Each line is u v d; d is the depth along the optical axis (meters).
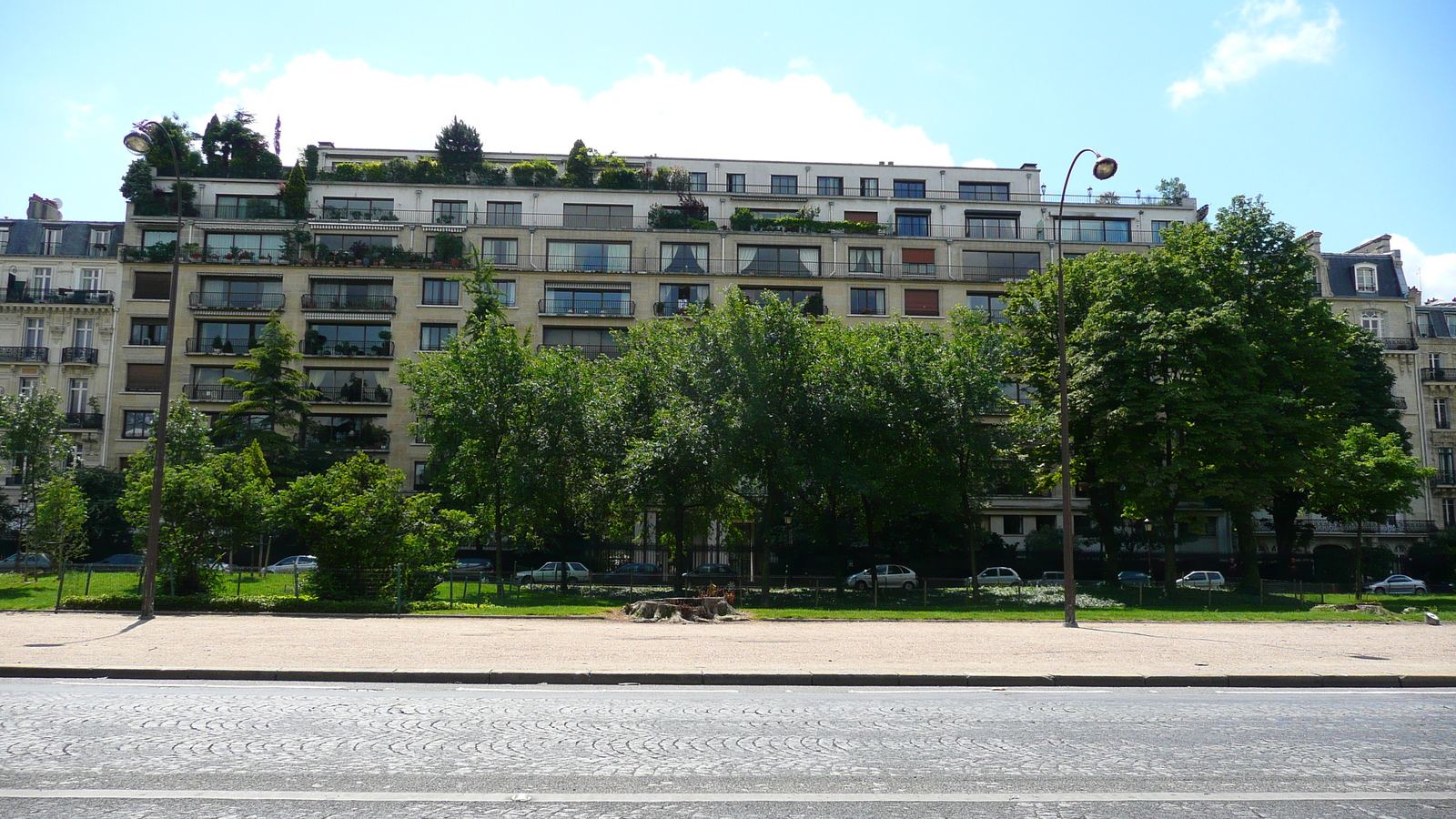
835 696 12.30
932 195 72.00
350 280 62.59
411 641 17.70
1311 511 46.66
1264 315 40.22
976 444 39.06
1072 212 69.19
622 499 41.59
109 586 31.12
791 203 68.94
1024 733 9.59
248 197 64.38
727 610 25.41
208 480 26.81
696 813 6.51
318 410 60.75
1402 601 37.66
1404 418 64.81
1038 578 55.44
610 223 66.25
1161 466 39.41
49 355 60.31
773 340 37.94
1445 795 7.19
